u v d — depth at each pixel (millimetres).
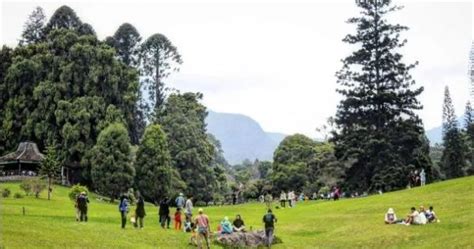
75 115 109438
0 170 106938
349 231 43062
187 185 115250
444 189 55312
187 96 135375
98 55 116125
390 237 38906
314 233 45000
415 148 93125
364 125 95438
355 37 99125
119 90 118750
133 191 100500
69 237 31625
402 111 95812
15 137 117625
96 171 101438
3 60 127938
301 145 127562
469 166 124938
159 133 105938
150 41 158875
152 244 34062
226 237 37094
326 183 110750
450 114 135125
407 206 50375
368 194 89625
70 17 150250
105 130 103438
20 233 29922
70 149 107812
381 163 90000
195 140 120312
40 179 77312
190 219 41000
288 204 75312
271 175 131000
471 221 39531
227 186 132500
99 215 52312
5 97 122062
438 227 39719
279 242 39312
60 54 120000
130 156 103250
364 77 97750
